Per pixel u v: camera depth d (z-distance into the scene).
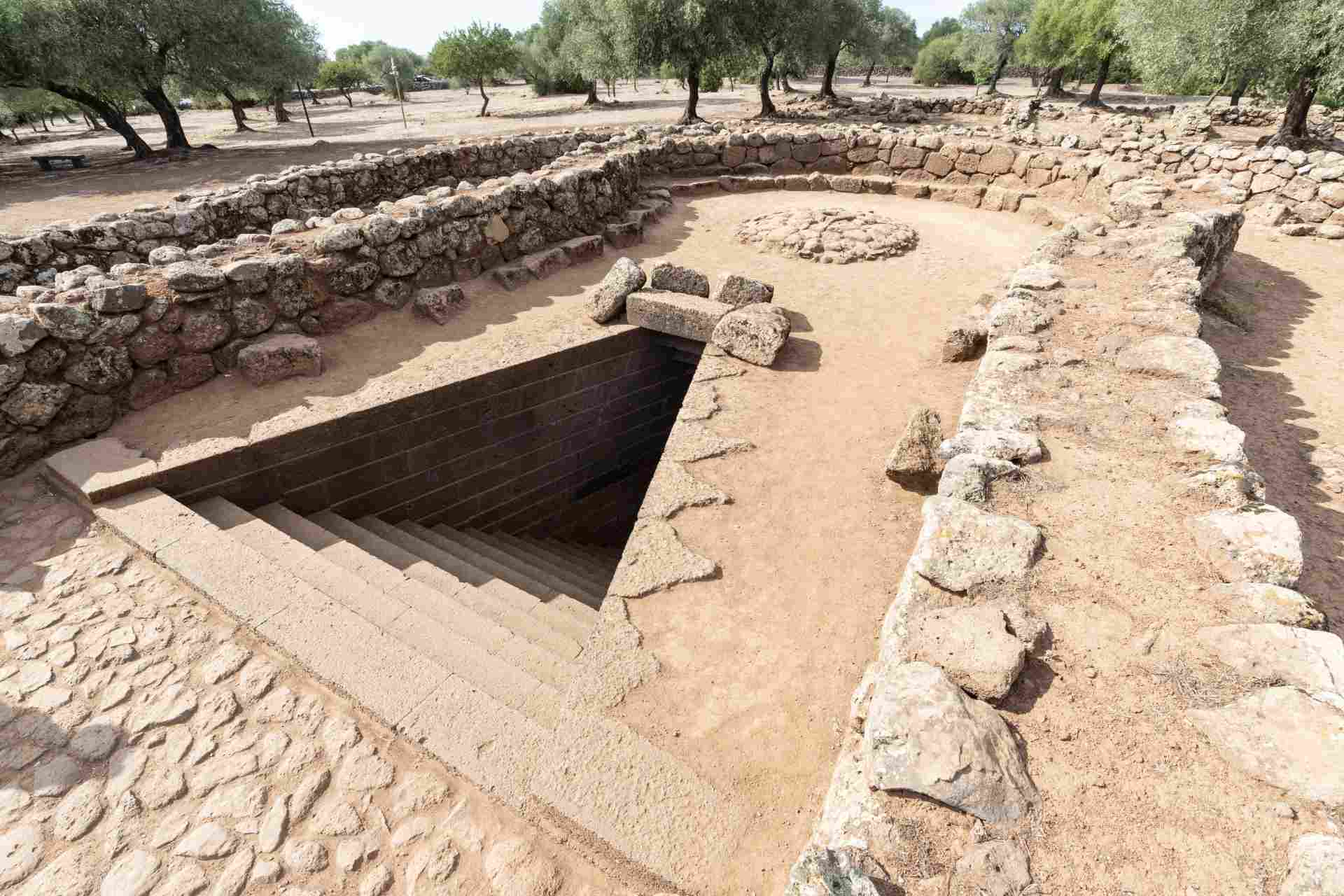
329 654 3.76
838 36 34.53
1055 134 14.97
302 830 3.05
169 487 5.15
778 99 41.06
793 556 4.50
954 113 30.92
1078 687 2.53
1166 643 2.67
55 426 5.44
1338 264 10.16
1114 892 1.92
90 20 22.84
